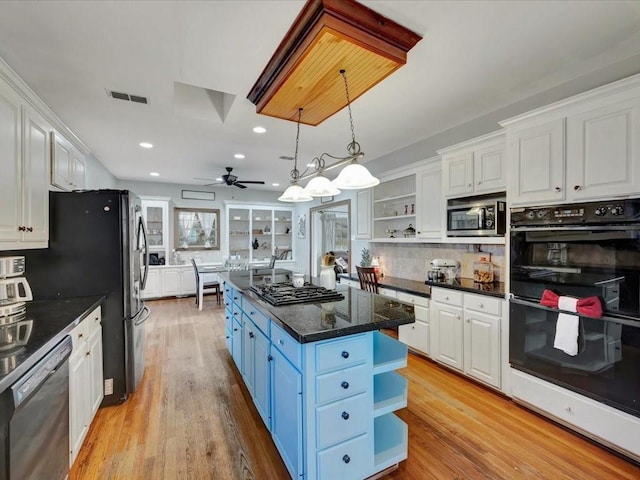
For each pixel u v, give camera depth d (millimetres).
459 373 2955
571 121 2059
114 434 2131
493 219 2744
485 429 2145
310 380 1486
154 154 4434
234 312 3096
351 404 1603
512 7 1637
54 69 2172
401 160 4258
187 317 5242
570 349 2021
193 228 7312
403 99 2725
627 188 1800
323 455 1530
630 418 1785
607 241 1877
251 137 3697
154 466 1831
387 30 1736
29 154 2090
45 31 1767
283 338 1748
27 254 2346
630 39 1928
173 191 7078
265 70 2195
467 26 1780
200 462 1864
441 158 3322
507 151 2469
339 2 1574
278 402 1844
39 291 2371
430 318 3211
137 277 2777
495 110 2961
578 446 1966
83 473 1775
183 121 3160
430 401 2506
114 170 5543
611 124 1867
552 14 1695
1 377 1062
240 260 7270
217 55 2021
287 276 3441
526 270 2328
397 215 4355
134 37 1832
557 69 2268
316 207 7051
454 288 2934
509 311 2449
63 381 1559
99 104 2736
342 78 2029
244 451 1959
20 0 1523
